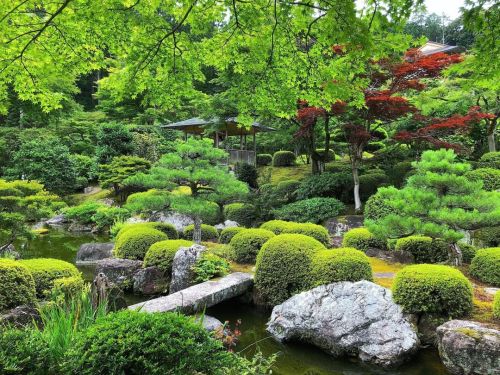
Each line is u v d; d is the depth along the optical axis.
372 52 3.16
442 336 3.62
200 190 8.23
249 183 14.77
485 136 13.07
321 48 3.93
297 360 4.01
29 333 2.55
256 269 5.40
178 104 4.57
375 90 9.60
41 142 17.53
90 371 2.17
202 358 2.37
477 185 5.09
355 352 3.96
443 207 5.21
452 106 11.14
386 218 5.22
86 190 18.23
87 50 3.93
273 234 6.61
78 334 2.49
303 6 3.17
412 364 3.78
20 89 4.41
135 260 6.97
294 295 4.76
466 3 2.91
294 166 16.45
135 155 18.08
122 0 3.31
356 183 10.61
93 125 21.64
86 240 11.28
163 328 2.37
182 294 4.80
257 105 4.64
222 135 19.50
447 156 5.37
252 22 3.53
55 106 4.82
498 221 4.75
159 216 10.98
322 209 10.16
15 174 16.59
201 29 3.67
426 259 6.18
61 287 4.75
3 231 6.91
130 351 2.23
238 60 4.12
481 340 3.34
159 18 3.50
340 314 4.15
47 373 2.29
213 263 5.86
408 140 10.41
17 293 4.21
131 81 4.07
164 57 3.87
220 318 5.09
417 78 9.41
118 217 12.25
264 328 4.80
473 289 4.70
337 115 10.20
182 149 7.45
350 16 2.71
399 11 2.89
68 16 3.34
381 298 4.17
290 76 4.21
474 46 3.30
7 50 3.67
